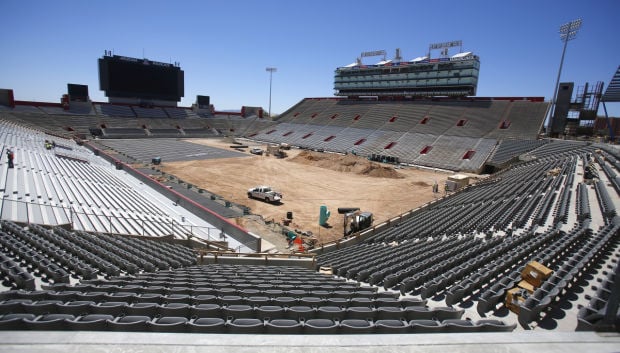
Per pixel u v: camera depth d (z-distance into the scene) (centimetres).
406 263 1368
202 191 3794
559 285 892
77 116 7912
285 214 3331
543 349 498
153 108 9381
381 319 719
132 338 483
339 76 9900
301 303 817
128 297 786
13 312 658
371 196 4078
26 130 5759
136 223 2367
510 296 884
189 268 1417
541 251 1371
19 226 1653
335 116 9275
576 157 4141
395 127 7744
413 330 589
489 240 1638
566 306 901
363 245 2133
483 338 516
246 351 468
